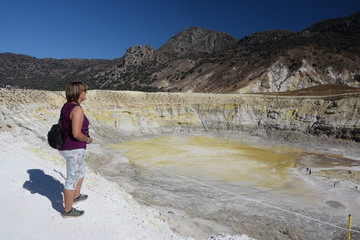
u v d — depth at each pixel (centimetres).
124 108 6794
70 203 466
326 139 5781
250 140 6278
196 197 2869
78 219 476
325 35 17650
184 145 5591
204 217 2394
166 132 6881
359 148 5197
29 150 1138
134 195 2762
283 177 3625
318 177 3634
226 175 3666
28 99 4775
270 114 7031
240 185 3294
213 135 6762
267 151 5225
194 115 7444
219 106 7525
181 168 3922
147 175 3566
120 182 3170
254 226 2288
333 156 4828
